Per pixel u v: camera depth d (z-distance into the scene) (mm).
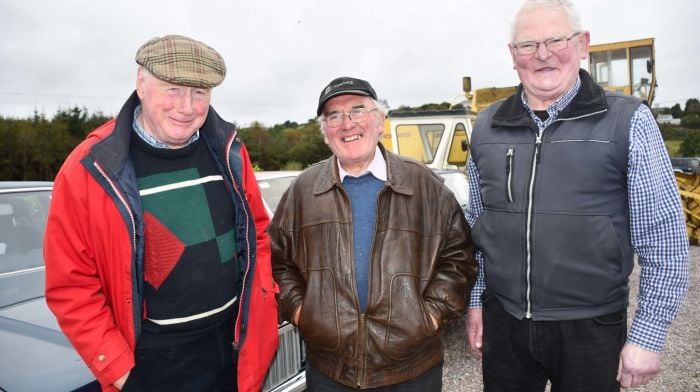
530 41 1858
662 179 1787
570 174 1848
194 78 1652
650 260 1835
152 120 1708
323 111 2174
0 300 2342
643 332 1847
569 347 1929
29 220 2818
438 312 2053
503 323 2111
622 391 3314
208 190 1858
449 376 3660
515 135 1998
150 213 1722
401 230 2064
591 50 9281
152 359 1798
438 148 8344
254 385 1978
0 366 1825
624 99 1847
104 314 1646
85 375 1787
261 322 2002
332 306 2012
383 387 2035
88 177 1597
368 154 2094
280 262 2258
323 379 2102
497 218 2027
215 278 1844
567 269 1863
